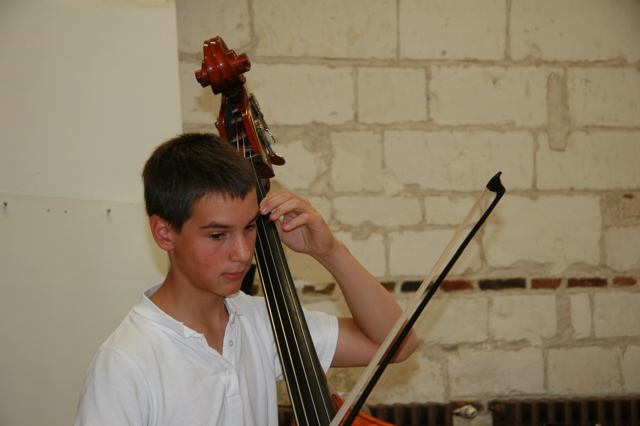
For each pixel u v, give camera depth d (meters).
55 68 2.51
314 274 3.70
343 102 3.70
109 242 2.55
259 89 3.64
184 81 3.60
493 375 3.81
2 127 2.47
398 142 3.73
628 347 3.87
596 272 3.85
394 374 3.76
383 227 3.74
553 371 3.84
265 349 1.54
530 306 3.82
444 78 3.74
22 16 2.48
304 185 3.70
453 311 3.78
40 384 2.49
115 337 1.31
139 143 2.57
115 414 1.20
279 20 3.64
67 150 2.52
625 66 3.82
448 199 3.77
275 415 1.51
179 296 1.37
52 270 2.50
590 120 3.82
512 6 3.74
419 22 3.71
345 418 1.52
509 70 3.77
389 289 3.75
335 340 1.67
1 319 2.46
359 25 3.68
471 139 3.77
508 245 3.80
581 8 3.78
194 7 3.59
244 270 1.33
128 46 2.57
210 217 1.26
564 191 3.82
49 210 2.50
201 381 1.32
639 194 3.85
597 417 3.71
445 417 3.66
